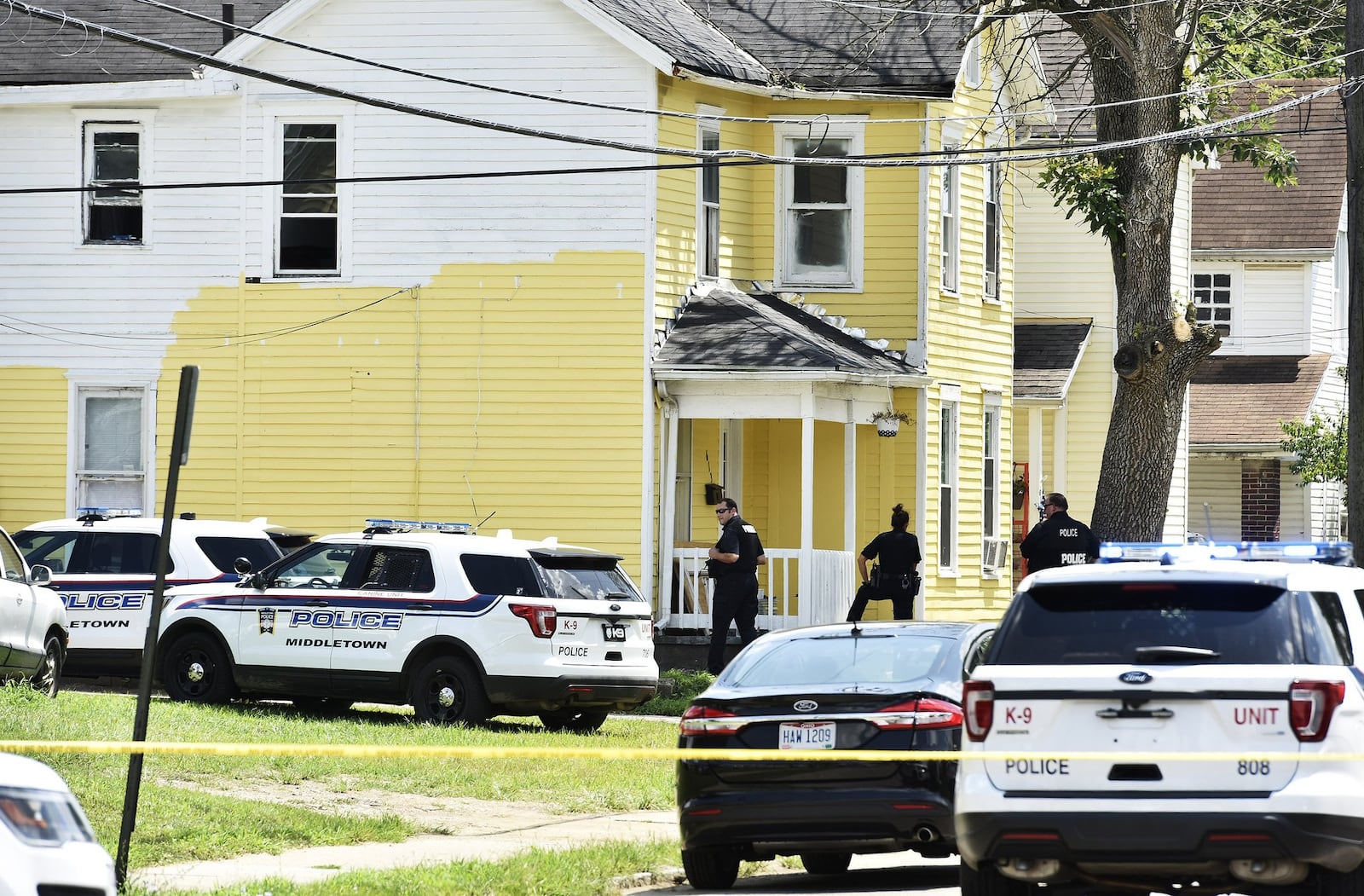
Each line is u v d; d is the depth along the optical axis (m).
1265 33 95.50
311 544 73.31
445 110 94.50
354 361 95.50
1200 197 149.62
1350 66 69.00
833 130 100.88
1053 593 34.94
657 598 94.00
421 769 60.00
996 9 103.94
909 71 98.69
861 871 49.41
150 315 98.00
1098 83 91.06
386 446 94.94
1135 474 88.44
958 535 106.00
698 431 99.44
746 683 44.75
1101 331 124.31
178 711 66.38
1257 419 140.00
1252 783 32.59
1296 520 144.88
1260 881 32.62
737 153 70.25
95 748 30.75
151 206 98.19
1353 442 67.38
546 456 93.44
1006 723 33.91
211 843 45.41
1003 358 111.44
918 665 44.00
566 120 93.56
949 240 104.81
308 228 96.69
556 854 45.47
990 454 110.94
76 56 100.12
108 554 79.12
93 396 99.19
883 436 98.06
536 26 93.75
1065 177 90.00
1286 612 33.53
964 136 105.38
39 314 99.25
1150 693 33.06
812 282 101.44
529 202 94.06
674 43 94.06
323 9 95.38
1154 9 85.75
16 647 63.50
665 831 52.09
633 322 92.81
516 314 93.94
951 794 42.09
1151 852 32.75
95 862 23.52
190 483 97.38
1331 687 32.53
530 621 69.06
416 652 70.06
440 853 46.78
